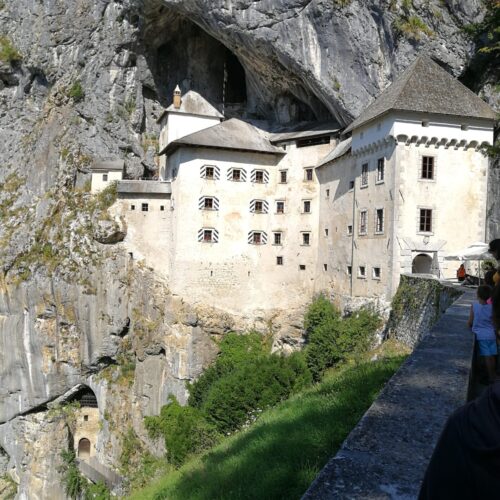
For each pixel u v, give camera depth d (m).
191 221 49.47
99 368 55.09
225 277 50.50
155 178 63.44
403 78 35.38
